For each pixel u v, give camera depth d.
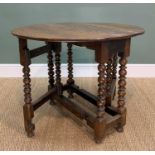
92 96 1.76
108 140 1.44
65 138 1.46
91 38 1.13
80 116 1.50
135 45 2.46
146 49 2.48
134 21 2.38
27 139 1.46
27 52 1.33
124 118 1.52
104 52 1.22
